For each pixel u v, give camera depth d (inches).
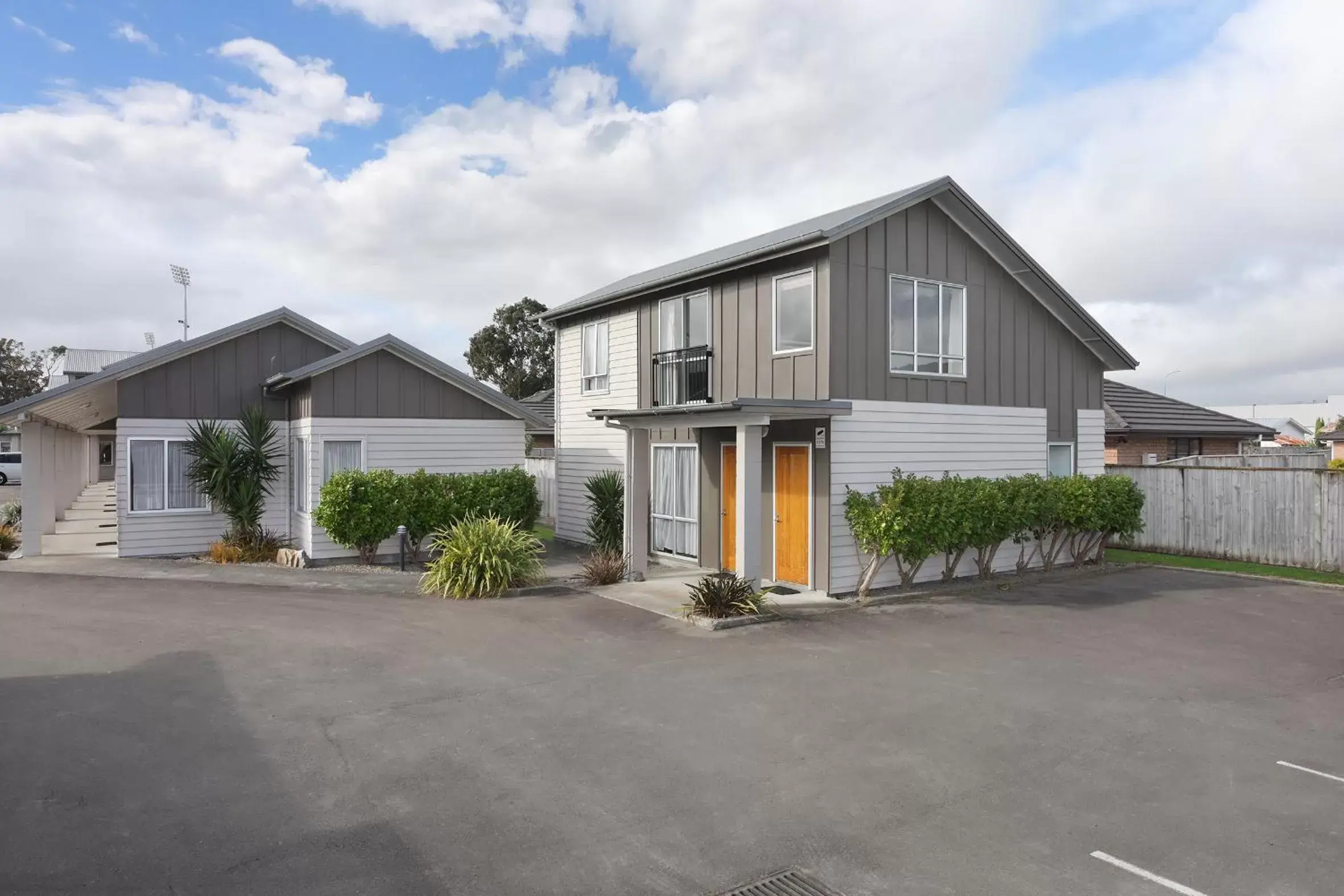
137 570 566.3
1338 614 441.4
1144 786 220.8
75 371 1254.9
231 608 442.3
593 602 462.3
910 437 510.9
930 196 512.7
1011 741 253.0
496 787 217.3
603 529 633.0
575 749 244.2
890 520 444.8
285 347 677.3
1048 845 188.4
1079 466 616.4
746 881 171.8
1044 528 556.4
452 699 290.2
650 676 319.6
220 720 266.8
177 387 639.1
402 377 634.8
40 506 663.8
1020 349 577.0
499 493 606.5
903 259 507.5
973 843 189.2
